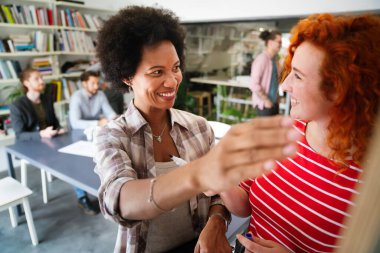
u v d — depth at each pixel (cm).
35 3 371
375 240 17
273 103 337
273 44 317
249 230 93
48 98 297
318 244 73
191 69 477
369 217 17
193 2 422
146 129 81
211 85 467
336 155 66
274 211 80
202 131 97
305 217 74
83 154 199
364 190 17
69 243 224
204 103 480
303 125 79
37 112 282
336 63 57
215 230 80
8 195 208
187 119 96
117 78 81
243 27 401
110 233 237
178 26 79
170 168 84
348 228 19
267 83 332
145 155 80
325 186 71
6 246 220
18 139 251
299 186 75
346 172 68
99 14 463
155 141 85
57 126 303
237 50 421
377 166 17
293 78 66
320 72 60
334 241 71
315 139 74
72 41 404
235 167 28
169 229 84
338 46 57
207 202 92
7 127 344
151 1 461
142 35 68
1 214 262
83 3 414
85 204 265
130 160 74
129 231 79
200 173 33
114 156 70
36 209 270
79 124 276
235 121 445
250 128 27
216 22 416
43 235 233
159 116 85
